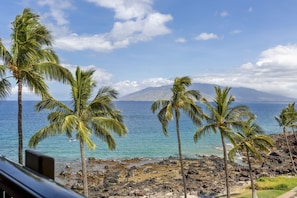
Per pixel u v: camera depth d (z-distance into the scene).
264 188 32.28
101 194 30.47
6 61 13.90
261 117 151.38
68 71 14.63
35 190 1.02
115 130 16.53
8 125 90.56
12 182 1.17
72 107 16.69
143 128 97.38
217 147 64.38
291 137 71.88
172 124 111.44
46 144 60.56
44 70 14.31
